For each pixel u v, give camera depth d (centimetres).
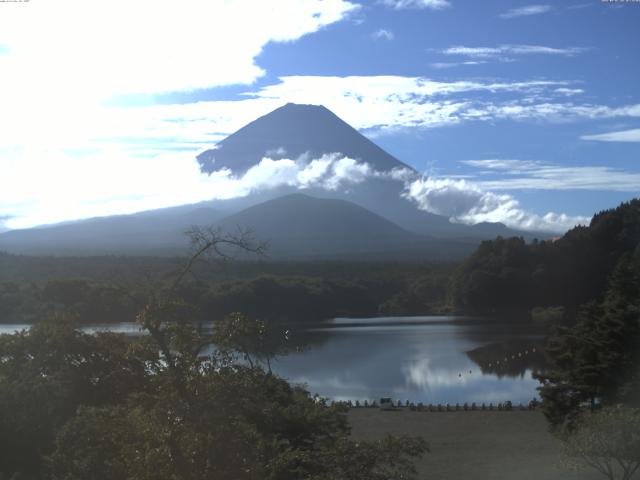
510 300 16638
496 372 8744
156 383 1666
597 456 3106
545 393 4747
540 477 3819
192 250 1770
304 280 18662
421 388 7669
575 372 4616
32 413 2844
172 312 1666
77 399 2944
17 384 2950
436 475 3969
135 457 1558
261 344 1947
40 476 2750
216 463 1562
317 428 2716
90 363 3084
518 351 10569
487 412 5906
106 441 1764
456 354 10406
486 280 16662
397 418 5719
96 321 7275
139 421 1588
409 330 14138
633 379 4381
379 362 9694
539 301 16300
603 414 2997
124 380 2539
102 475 1867
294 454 1828
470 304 17312
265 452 1850
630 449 2842
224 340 1688
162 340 1639
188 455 1530
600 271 15475
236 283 14725
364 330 14275
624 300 4834
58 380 2997
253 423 1834
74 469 1928
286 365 9419
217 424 1588
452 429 5275
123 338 3278
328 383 8044
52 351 3125
